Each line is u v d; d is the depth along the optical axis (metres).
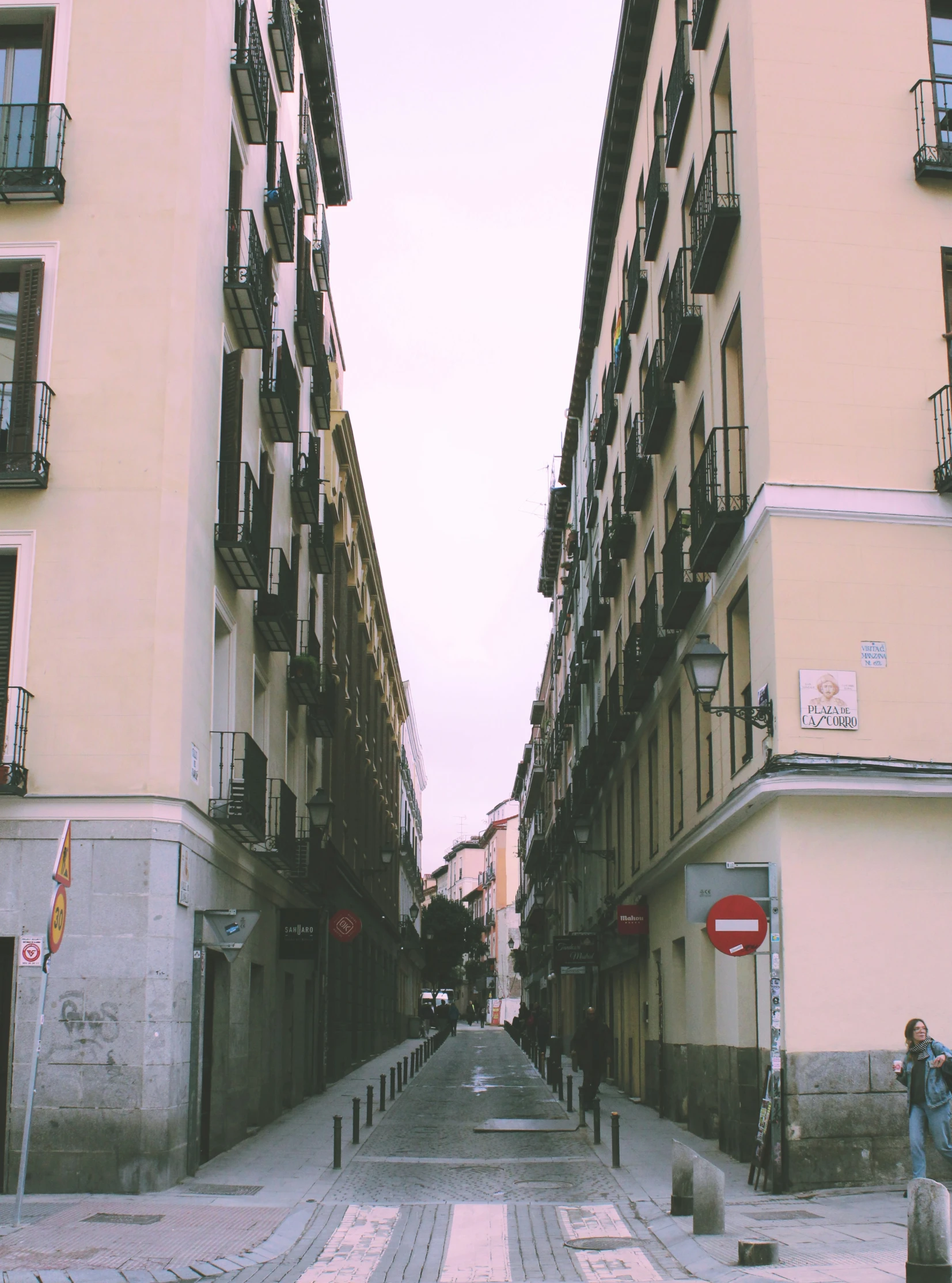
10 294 15.70
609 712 28.42
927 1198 7.82
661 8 24.02
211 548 16.22
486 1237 10.90
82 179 15.67
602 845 33.16
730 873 13.61
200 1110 15.77
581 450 41.66
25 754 14.15
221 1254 9.91
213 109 16.66
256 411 19.98
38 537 14.73
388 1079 31.89
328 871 27.88
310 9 25.41
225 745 17.19
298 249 25.56
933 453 14.73
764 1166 12.91
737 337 16.70
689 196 20.61
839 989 13.28
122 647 14.46
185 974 14.41
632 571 27.17
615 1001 30.48
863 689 14.05
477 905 133.75
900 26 15.75
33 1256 9.59
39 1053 12.96
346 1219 11.77
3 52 16.30
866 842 13.65
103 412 15.05
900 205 15.30
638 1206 12.28
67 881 11.50
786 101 15.45
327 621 30.19
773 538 14.33
